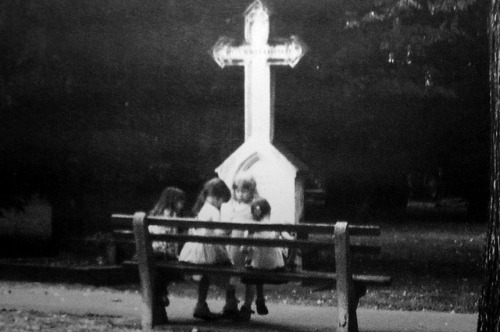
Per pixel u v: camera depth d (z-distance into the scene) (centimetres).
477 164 4234
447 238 3509
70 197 2709
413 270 2348
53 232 2689
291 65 1941
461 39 3325
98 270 1864
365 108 3538
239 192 1512
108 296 1666
